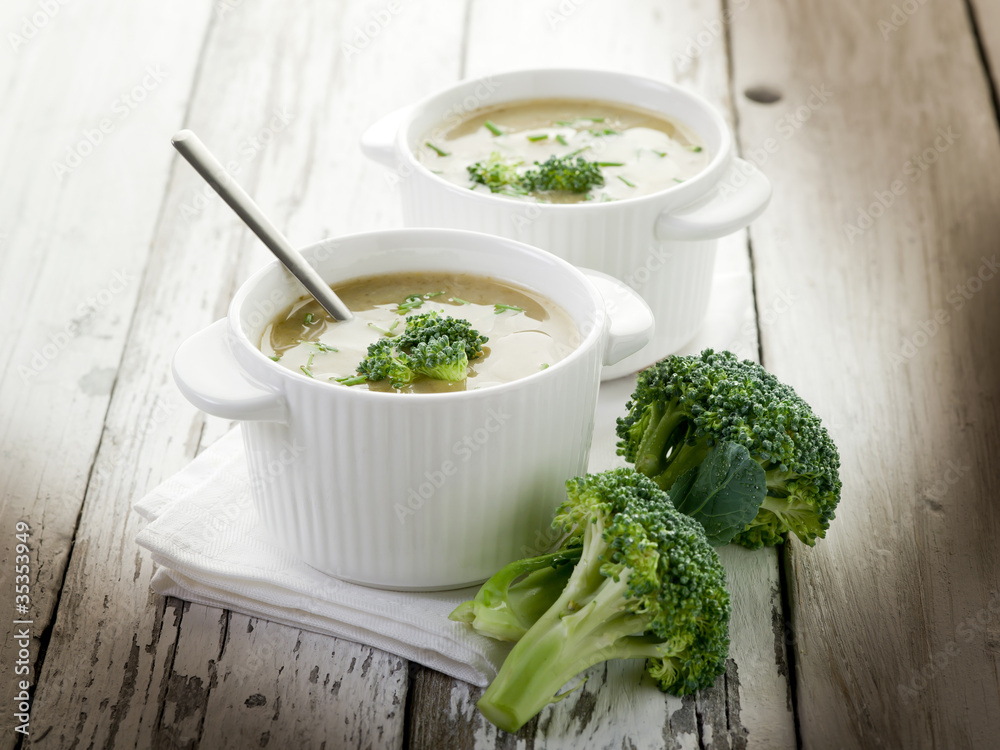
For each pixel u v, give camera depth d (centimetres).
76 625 60
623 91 76
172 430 69
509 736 57
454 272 64
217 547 61
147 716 57
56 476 66
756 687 58
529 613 58
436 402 56
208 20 98
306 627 60
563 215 66
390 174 85
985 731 57
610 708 57
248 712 57
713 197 68
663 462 62
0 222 81
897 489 66
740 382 60
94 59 93
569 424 59
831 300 76
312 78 92
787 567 62
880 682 58
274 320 61
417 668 59
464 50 95
